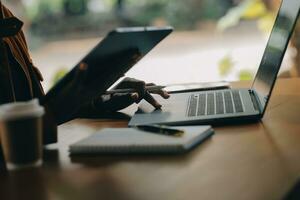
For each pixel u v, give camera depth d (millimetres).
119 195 777
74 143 1033
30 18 8750
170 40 7996
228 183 792
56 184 846
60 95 1058
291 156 900
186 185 797
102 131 1100
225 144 1008
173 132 1034
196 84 1760
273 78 1195
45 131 1065
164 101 1482
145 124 1190
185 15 8773
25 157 932
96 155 988
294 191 773
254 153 934
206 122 1182
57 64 7238
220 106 1304
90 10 9047
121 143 987
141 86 1403
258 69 1568
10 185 858
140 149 967
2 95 1168
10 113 902
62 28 8953
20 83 1404
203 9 8688
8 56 1381
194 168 873
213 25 8586
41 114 942
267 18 3516
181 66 5684
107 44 1001
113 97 1420
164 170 873
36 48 8586
